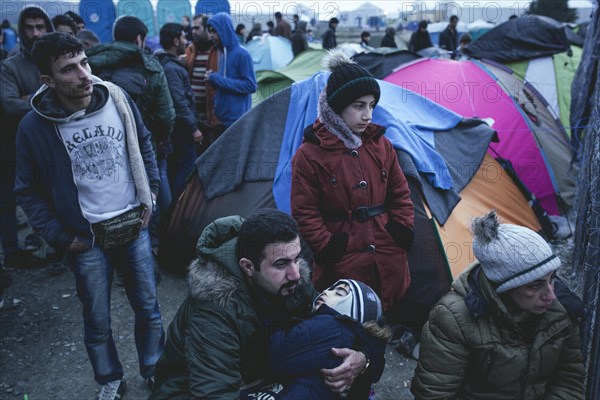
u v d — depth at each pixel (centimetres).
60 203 220
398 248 237
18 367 289
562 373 179
